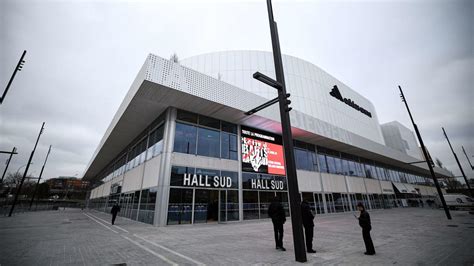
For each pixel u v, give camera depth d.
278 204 6.98
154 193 13.52
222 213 14.91
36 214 24.72
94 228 11.82
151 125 17.88
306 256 5.63
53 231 10.72
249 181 17.27
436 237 8.44
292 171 6.09
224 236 9.20
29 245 7.34
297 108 28.11
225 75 26.98
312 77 31.73
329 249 6.71
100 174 40.19
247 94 16.52
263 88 26.70
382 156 32.50
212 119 16.75
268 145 19.91
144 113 16.19
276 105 18.52
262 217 17.05
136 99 14.02
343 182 27.00
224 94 14.98
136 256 5.91
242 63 27.62
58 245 7.34
